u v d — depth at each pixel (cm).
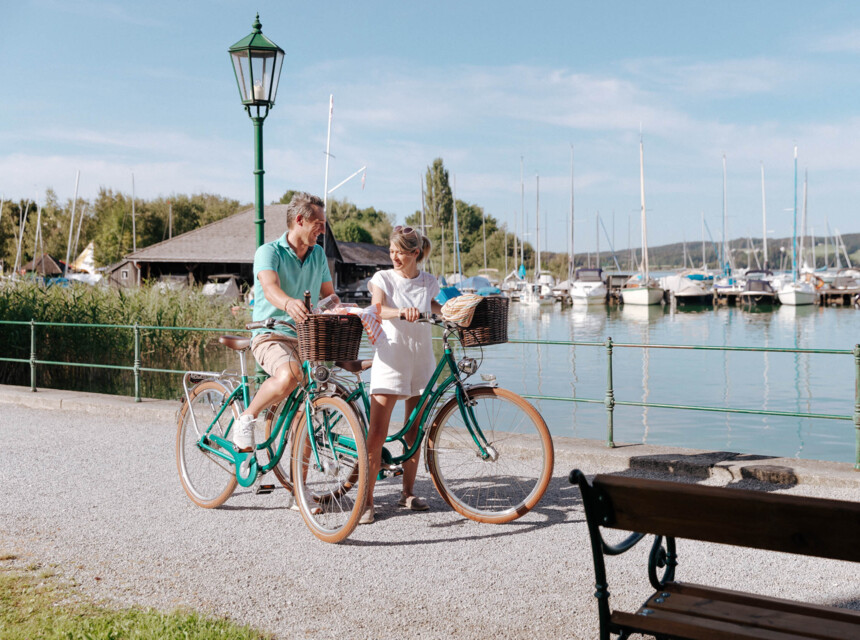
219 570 409
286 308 448
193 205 8250
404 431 493
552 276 7681
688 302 5988
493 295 473
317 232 503
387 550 439
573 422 1316
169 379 1617
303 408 481
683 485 238
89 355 1582
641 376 1955
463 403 486
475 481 534
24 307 1527
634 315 4834
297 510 517
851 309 5106
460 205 11188
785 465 561
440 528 477
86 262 6494
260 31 761
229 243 5316
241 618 349
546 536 460
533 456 546
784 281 5969
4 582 389
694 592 271
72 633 319
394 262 480
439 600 369
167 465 640
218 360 1900
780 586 384
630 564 413
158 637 316
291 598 372
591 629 337
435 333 2180
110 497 549
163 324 1856
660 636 247
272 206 5762
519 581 392
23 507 524
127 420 841
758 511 226
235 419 516
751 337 3250
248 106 768
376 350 475
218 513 513
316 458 473
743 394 1667
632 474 593
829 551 220
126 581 392
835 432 1248
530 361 2312
